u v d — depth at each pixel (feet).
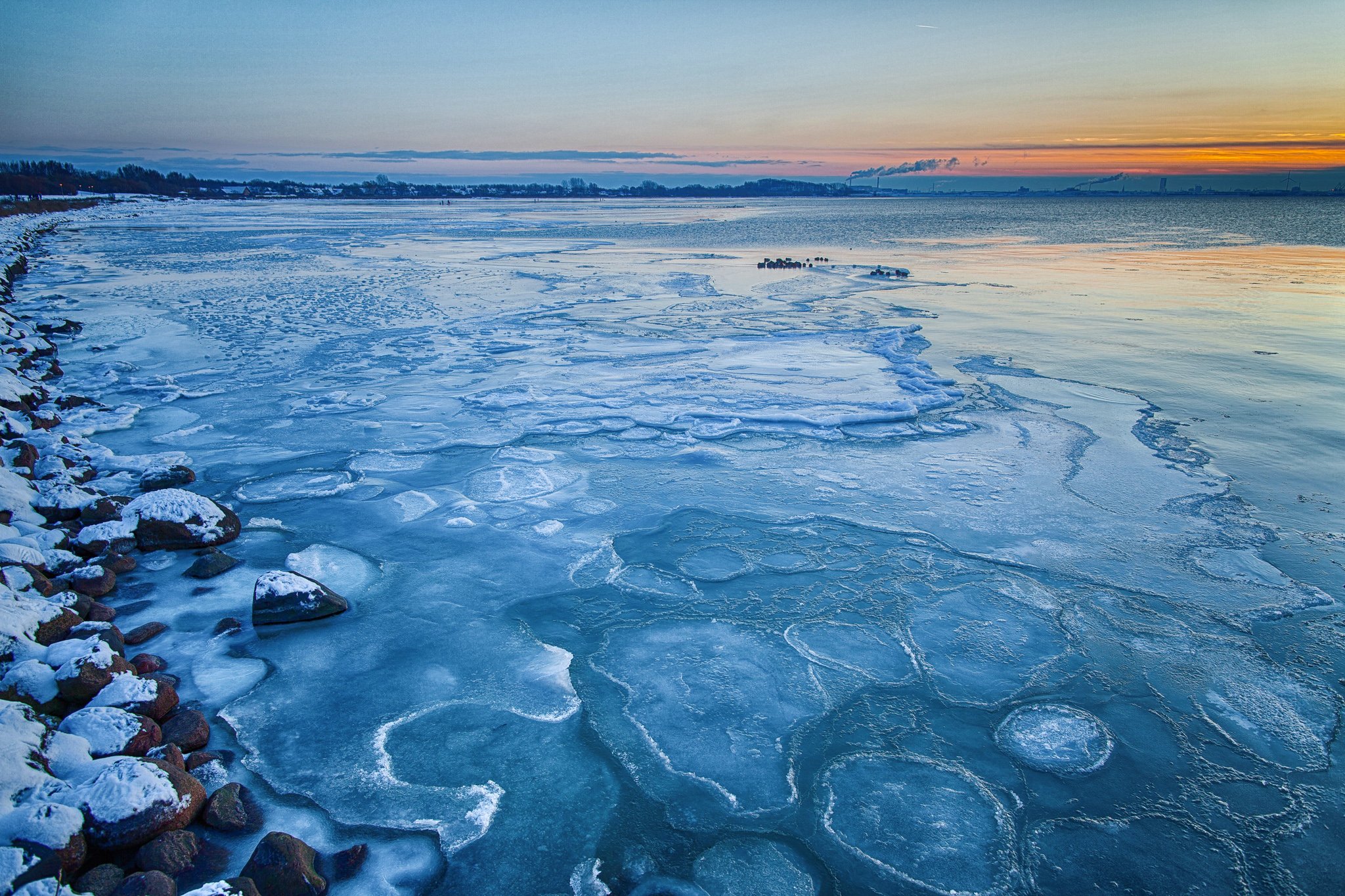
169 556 21.45
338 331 52.26
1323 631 18.03
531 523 23.75
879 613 19.02
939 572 20.88
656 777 13.79
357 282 75.36
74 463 26.91
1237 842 12.50
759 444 30.55
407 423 32.89
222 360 44.11
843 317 56.54
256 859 11.08
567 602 19.45
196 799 12.38
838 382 38.99
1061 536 22.70
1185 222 213.25
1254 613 18.74
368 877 11.50
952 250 113.39
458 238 134.41
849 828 12.76
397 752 14.21
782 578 20.66
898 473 27.40
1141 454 28.68
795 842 12.48
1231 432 30.86
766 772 13.98
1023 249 114.83
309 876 11.06
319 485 26.48
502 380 39.83
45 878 10.15
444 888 11.40
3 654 14.79
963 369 41.09
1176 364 41.14
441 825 12.55
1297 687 16.21
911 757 14.40
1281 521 23.35
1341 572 20.47
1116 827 12.82
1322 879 11.82
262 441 30.78
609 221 202.59
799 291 69.36
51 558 19.69
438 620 18.54
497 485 26.27
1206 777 13.87
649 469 28.02
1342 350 43.75
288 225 168.04
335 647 17.44
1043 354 44.01
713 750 14.51
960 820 12.96
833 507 24.75
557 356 45.09
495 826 12.59
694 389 38.04
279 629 18.10
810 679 16.57
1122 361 42.06
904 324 53.26
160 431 31.91
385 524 23.61
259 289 70.64
